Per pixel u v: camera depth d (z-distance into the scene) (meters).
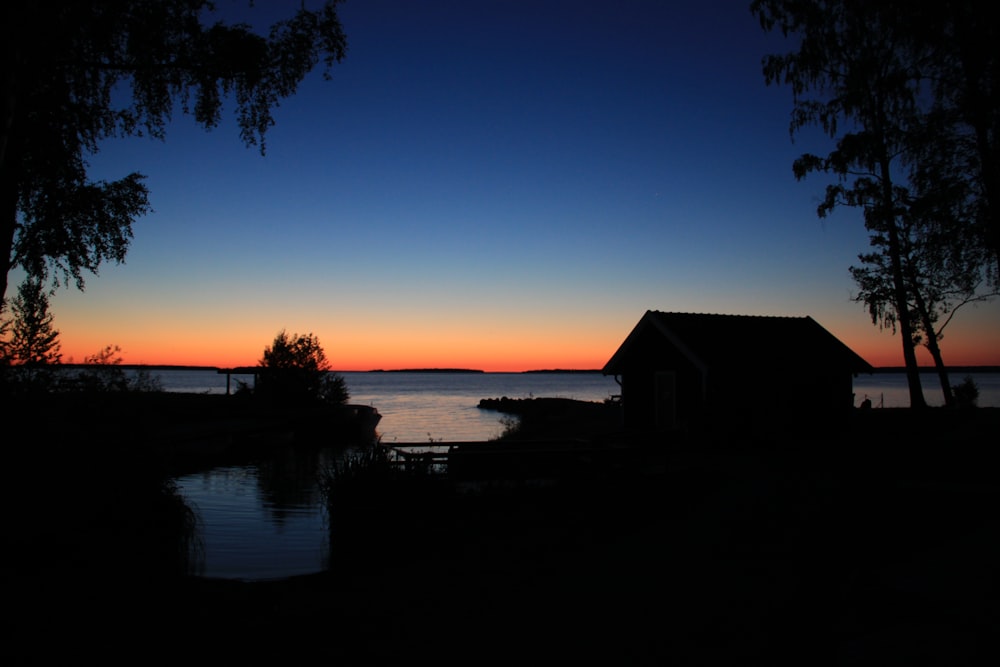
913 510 10.54
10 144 11.33
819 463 16.33
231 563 10.04
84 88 12.55
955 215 21.11
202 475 20.72
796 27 25.41
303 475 20.73
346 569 9.41
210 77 12.54
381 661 5.54
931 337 27.56
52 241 14.02
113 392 11.44
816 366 22.58
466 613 6.83
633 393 23.83
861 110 25.97
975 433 19.19
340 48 12.74
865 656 4.77
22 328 11.29
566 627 6.21
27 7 7.24
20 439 9.47
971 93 18.27
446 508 12.70
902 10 19.30
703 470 15.61
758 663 5.09
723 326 23.31
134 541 9.50
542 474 15.38
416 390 145.12
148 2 11.95
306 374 41.41
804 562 7.99
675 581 7.55
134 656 5.73
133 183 15.27
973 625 5.16
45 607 6.89
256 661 5.60
